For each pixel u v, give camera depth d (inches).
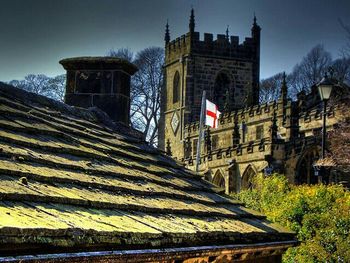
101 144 334.0
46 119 323.9
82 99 436.8
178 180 352.5
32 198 192.5
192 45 3102.9
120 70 439.2
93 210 213.9
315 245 563.8
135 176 296.8
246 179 1962.4
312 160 1704.0
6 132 258.4
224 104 2979.8
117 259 190.9
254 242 301.9
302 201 623.5
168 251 216.4
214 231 258.7
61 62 442.9
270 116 2319.1
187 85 3095.5
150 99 3457.2
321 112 1898.4
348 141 1424.7
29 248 159.3
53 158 255.6
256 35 3169.3
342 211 582.6
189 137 2970.0
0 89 330.3
